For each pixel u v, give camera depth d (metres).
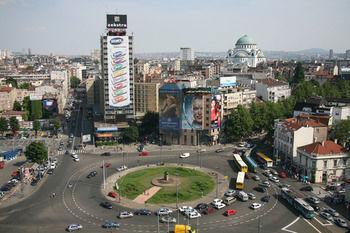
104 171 182.50
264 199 152.62
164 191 165.38
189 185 173.12
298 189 165.38
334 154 174.00
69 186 172.75
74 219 136.50
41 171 192.75
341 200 149.62
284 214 139.12
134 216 138.62
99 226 130.25
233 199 151.75
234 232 124.38
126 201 154.38
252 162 197.62
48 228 129.00
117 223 130.00
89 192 165.62
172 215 139.38
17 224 132.50
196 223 131.88
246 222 132.50
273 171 189.88
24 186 173.50
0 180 183.50
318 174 173.50
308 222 131.88
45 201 154.75
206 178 183.62
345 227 126.94
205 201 153.62
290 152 196.62
